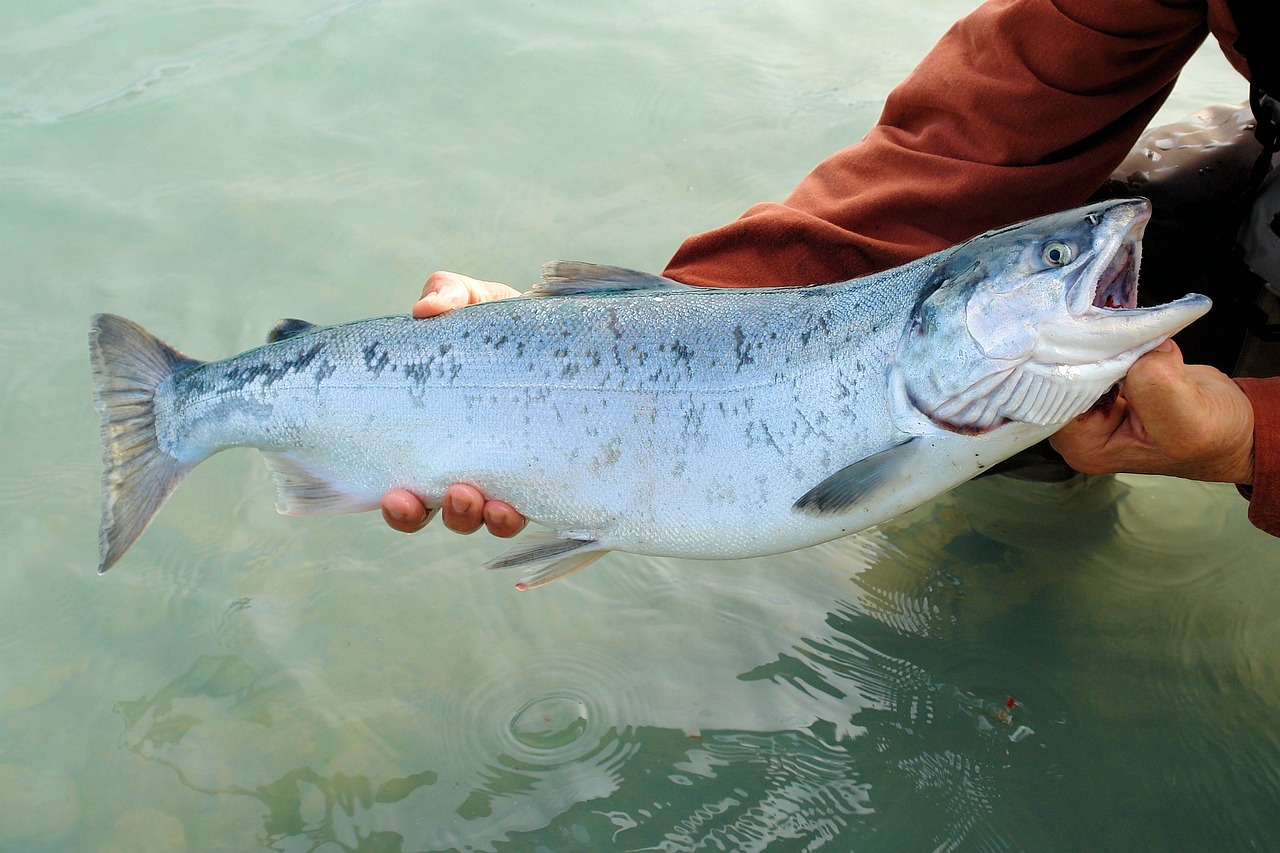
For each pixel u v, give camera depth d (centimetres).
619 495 108
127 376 114
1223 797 108
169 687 119
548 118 169
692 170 160
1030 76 116
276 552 129
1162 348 100
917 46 178
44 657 121
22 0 196
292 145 166
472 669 120
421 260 150
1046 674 116
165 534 130
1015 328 100
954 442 103
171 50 187
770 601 123
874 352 104
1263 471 103
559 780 112
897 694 116
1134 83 116
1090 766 110
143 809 112
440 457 109
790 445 105
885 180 122
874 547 127
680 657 120
